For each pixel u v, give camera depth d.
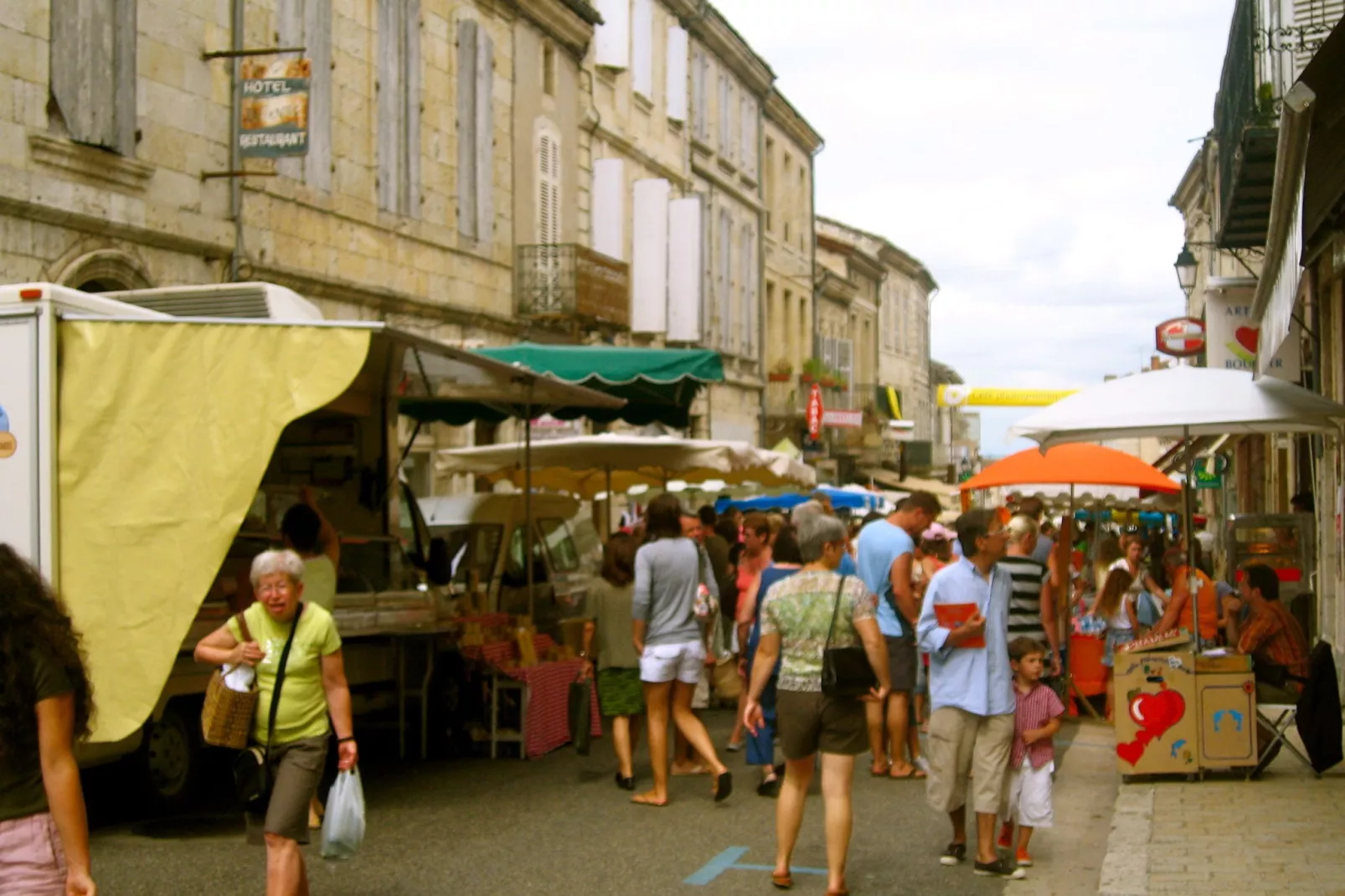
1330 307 16.42
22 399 9.25
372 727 12.56
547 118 29.55
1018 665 8.20
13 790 4.45
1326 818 9.15
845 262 61.00
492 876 8.09
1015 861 8.17
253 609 6.68
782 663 7.72
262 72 18.34
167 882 7.88
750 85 45.84
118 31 16.81
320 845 8.90
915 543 13.33
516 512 16.91
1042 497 26.27
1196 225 45.44
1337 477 16.70
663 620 10.13
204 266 18.52
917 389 81.56
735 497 26.09
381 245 22.92
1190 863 7.98
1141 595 15.41
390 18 23.16
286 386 9.21
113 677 9.12
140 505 9.23
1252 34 14.23
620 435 18.27
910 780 11.15
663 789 10.16
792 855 8.59
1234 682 10.56
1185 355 27.09
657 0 36.84
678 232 35.69
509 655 12.41
